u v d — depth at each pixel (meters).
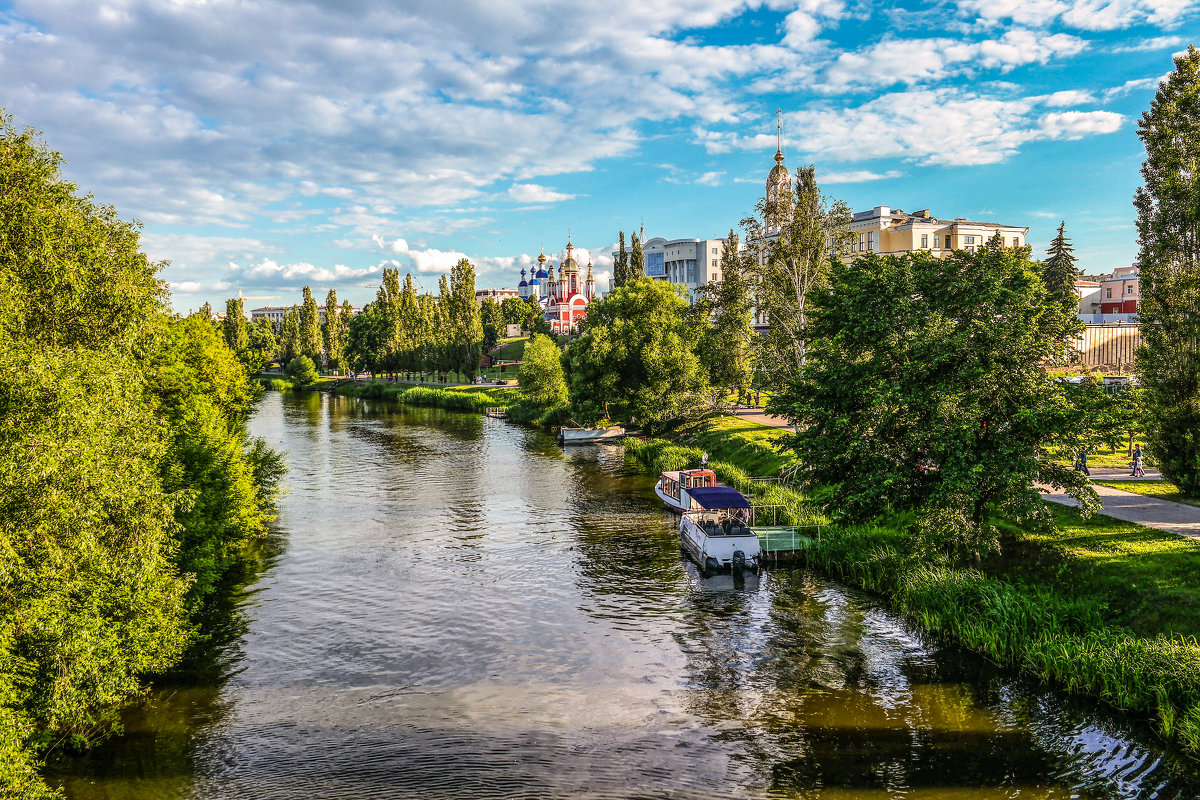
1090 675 25.11
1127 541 31.34
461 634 32.28
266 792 21.09
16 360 19.38
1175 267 37.62
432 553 43.81
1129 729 23.17
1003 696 25.83
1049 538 32.84
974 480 28.53
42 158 26.89
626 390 87.00
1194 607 25.88
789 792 20.77
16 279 23.27
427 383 166.75
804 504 49.22
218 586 38.25
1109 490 39.50
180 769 22.28
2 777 17.55
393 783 21.50
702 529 41.41
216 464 38.00
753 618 33.66
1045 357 32.09
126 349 27.66
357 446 85.88
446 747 23.42
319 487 62.66
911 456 32.19
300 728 24.64
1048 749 22.45
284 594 37.12
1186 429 36.88
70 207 28.02
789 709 25.44
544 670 28.84
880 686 26.88
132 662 24.70
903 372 31.25
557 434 96.44
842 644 30.59
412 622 33.59
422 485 63.47
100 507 20.94
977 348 30.28
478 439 91.81
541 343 111.00
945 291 32.75
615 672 28.58
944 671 27.89
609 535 47.75
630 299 90.56
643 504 56.25
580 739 23.81
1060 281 116.31
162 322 38.22
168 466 33.44
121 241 31.06
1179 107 37.72
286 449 83.25
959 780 21.03
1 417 18.84
